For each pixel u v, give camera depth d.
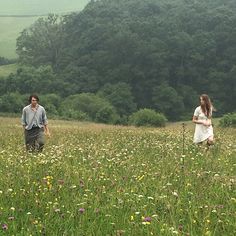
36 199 9.08
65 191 9.87
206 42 136.62
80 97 116.25
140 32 138.25
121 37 135.38
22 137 27.06
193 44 135.88
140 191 10.04
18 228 7.58
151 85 131.62
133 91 132.75
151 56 132.00
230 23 140.12
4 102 105.12
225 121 63.97
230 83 134.12
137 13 153.38
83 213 8.00
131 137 25.80
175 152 17.16
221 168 13.46
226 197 9.43
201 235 7.20
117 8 154.38
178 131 33.00
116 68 135.25
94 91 135.38
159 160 14.84
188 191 10.03
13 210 8.16
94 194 9.50
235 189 10.34
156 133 30.06
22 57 167.12
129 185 10.59
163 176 11.32
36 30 166.88
